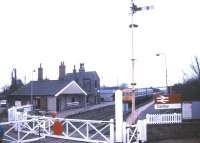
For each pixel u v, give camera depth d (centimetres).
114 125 1878
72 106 4506
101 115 3362
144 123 1944
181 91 3569
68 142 1820
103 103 5441
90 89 5294
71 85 4453
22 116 2295
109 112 3606
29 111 3366
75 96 4625
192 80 3666
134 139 1875
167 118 2138
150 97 4812
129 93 2270
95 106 4706
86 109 4194
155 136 2058
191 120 2241
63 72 4975
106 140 1778
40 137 1866
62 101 4347
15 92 4634
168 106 2314
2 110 3862
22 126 2044
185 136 2112
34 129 2008
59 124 1945
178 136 2103
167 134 2088
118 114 1761
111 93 6031
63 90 4284
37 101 4312
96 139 1883
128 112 3091
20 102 4122
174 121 2147
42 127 2009
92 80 5350
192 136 2119
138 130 1873
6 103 4734
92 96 5303
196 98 3119
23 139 1816
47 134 1967
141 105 3959
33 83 4578
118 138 1755
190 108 2262
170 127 2105
